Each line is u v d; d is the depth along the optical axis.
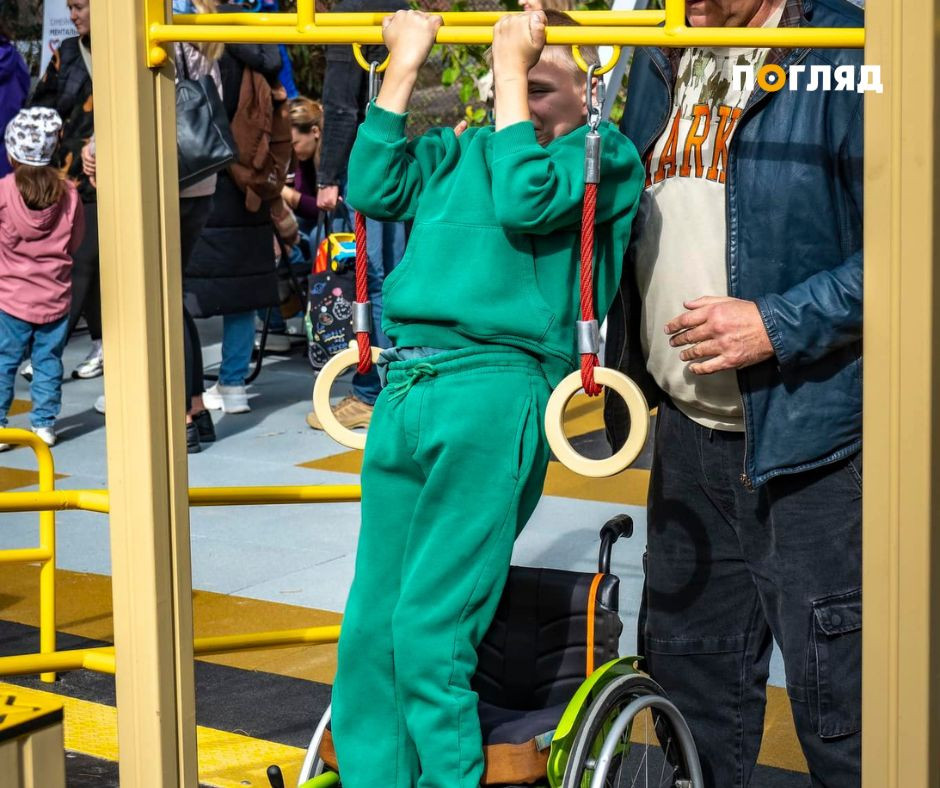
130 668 2.56
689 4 2.86
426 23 2.56
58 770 2.23
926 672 2.12
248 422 8.02
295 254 9.73
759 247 2.74
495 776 2.61
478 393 2.60
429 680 2.60
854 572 2.78
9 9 11.41
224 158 6.42
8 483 6.74
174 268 2.53
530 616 2.83
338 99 7.27
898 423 2.12
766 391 2.75
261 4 8.58
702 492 3.07
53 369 7.45
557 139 2.67
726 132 2.82
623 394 2.53
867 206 2.12
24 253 7.27
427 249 2.66
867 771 2.18
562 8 4.11
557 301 2.67
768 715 4.11
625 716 2.63
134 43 2.43
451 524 2.61
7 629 4.89
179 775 2.61
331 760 2.84
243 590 5.27
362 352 2.81
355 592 2.75
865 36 2.10
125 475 2.52
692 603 3.12
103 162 2.48
